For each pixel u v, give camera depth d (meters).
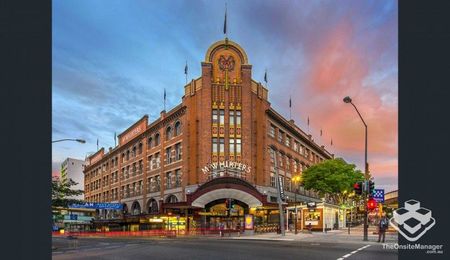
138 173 71.31
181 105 56.00
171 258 18.84
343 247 24.31
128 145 77.25
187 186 52.66
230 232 48.88
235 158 52.47
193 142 53.06
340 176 64.81
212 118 53.12
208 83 53.59
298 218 51.84
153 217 55.94
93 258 19.84
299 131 75.62
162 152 61.41
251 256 19.09
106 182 90.44
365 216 30.86
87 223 78.88
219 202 53.78
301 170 75.62
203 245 28.00
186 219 53.16
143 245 30.02
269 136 59.09
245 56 55.06
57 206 38.25
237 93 54.00
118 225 68.25
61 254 23.66
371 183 31.14
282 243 29.27
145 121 69.12
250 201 51.03
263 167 55.34
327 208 51.44
